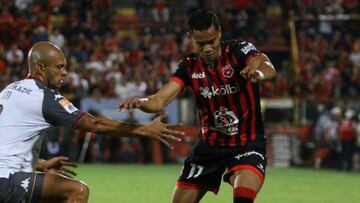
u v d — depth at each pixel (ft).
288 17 267.80
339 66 238.89
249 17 263.08
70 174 68.95
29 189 57.77
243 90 63.26
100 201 108.47
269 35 260.83
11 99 59.06
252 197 59.93
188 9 268.62
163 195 117.39
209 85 63.72
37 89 59.00
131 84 211.61
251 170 61.62
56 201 58.85
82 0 260.42
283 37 260.01
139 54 234.79
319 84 228.22
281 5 276.00
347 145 194.70
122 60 227.20
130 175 159.12
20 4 263.08
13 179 57.57
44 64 59.93
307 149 205.77
